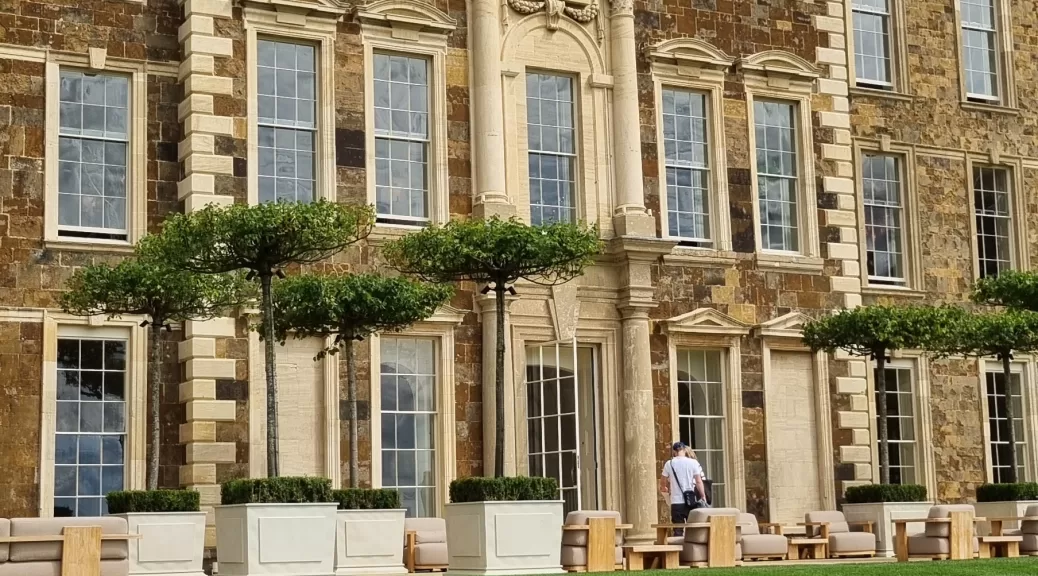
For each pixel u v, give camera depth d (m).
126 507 22.70
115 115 28.22
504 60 30.92
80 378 27.19
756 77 33.78
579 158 31.66
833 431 33.56
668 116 32.91
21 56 27.39
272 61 29.03
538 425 30.25
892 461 35.28
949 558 26.95
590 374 31.41
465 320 30.00
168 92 28.48
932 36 37.28
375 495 23.81
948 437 35.84
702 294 32.47
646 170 32.25
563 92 31.83
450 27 30.41
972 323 31.06
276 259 22.50
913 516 30.70
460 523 22.25
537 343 30.48
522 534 22.11
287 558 21.41
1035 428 36.94
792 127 34.38
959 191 37.09
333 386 28.47
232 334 27.72
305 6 28.97
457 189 30.22
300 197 28.91
